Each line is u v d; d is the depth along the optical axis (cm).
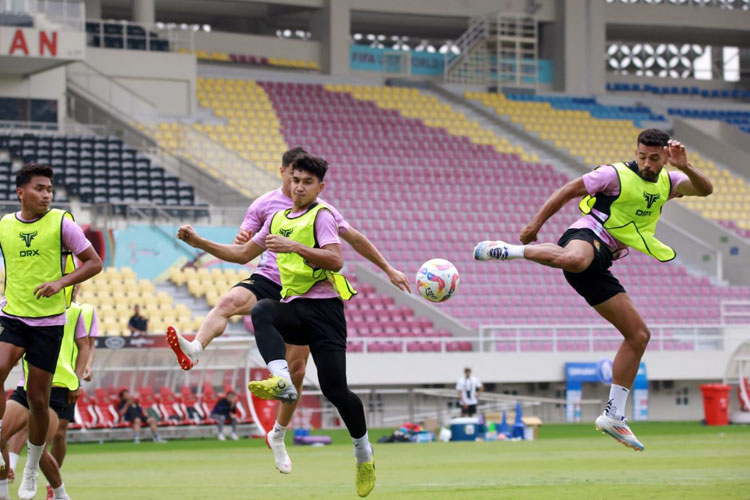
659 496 1905
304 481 2486
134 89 7550
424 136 8331
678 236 7631
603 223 1719
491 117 8831
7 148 6494
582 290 1753
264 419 4775
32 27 6297
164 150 6919
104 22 7588
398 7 9262
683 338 6134
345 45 9044
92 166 6550
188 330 5606
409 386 5753
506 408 5803
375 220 7094
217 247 1802
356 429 1673
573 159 8394
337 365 1662
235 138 7706
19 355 1773
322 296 1669
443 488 2183
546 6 9575
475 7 9450
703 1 10244
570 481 2333
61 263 1773
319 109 8325
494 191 7762
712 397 5412
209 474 2775
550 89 9581
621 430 1750
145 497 2083
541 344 6378
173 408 4691
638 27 9938
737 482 2219
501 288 6700
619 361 1756
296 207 1702
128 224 5934
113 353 4534
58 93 6962
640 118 9306
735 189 8531
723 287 7162
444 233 7100
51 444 2108
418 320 6256
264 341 1623
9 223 1769
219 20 9888
